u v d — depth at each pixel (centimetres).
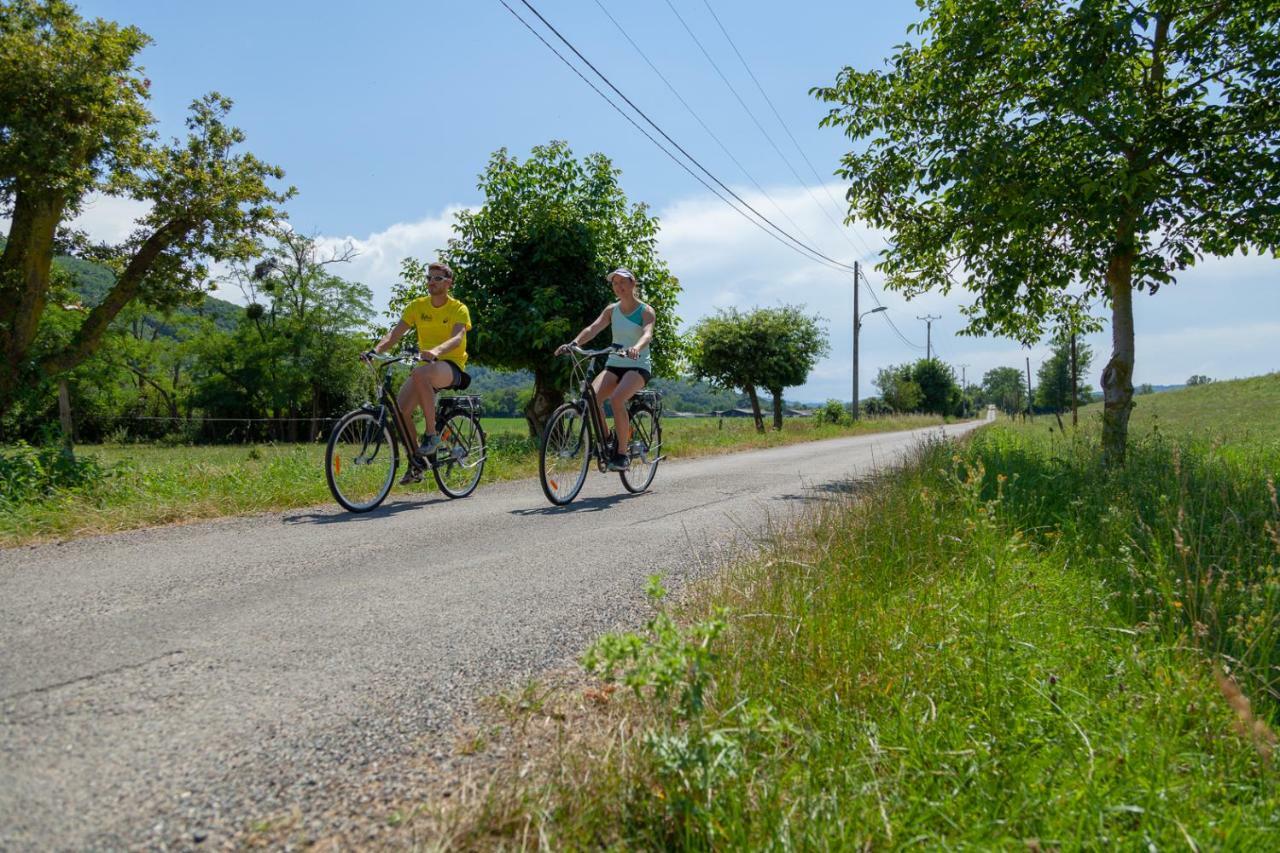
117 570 419
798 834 187
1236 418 2641
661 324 1994
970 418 9919
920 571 415
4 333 1073
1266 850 194
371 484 669
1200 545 407
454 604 369
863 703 264
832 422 4491
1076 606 383
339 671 279
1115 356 972
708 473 1091
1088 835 198
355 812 192
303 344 5041
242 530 553
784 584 371
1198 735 255
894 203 1105
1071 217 919
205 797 193
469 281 1858
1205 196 873
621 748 218
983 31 923
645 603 381
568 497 716
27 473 693
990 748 240
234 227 1306
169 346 5266
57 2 1094
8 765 199
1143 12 826
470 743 231
